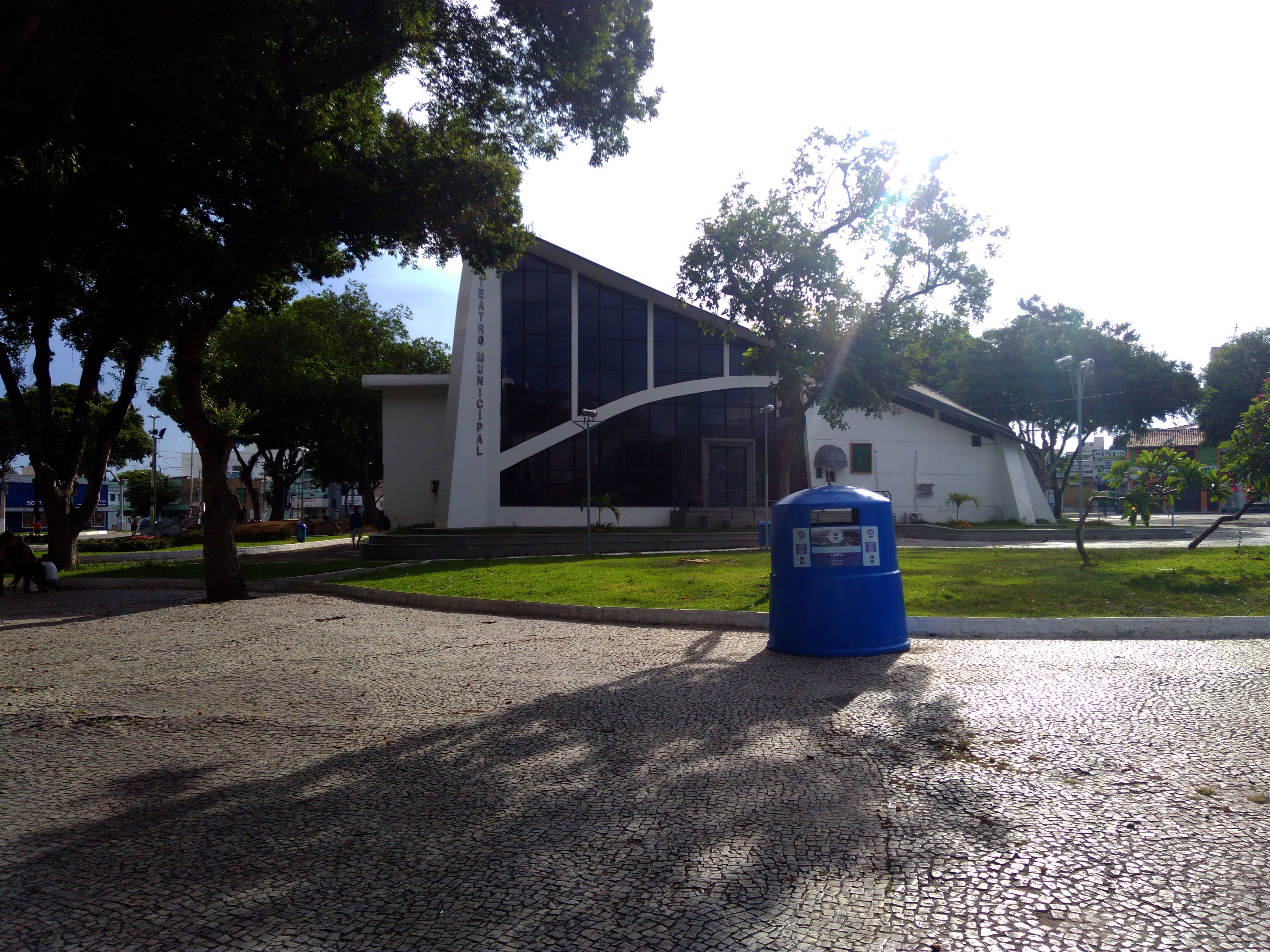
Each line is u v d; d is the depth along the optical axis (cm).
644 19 1464
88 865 337
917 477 3641
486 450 3123
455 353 3319
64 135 1196
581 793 414
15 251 1548
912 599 1102
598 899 299
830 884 308
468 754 486
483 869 326
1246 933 267
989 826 360
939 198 1778
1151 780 415
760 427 3497
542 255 3219
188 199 1602
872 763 452
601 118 1529
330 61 1306
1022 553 1862
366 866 331
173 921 288
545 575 1606
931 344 1914
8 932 282
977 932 271
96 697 656
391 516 3925
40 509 5194
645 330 3356
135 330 2077
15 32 982
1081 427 3278
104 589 1728
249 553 3009
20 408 2173
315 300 4791
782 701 607
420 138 1598
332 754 489
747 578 1427
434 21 1370
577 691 655
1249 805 378
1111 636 895
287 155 1460
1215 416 4684
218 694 658
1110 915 281
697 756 473
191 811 398
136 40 1086
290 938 274
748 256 1762
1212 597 1058
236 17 1130
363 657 830
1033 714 546
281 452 5506
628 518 3281
